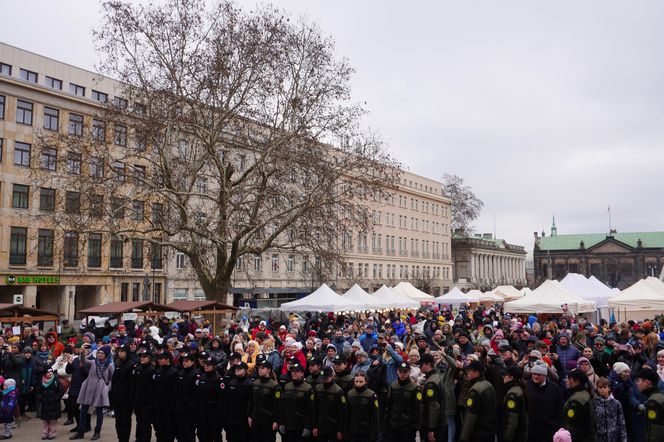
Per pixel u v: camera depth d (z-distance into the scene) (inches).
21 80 1804.9
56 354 706.2
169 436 478.0
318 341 616.4
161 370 481.7
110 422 621.0
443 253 4234.7
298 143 1248.8
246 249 1248.2
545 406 349.4
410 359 470.6
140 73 1189.1
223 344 678.5
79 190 1165.1
